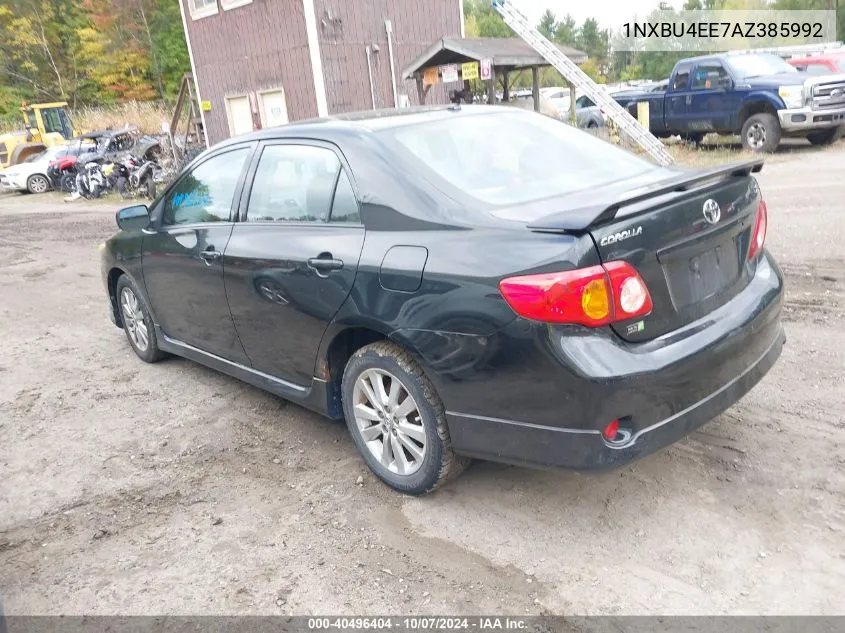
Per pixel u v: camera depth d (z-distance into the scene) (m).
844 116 13.78
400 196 3.27
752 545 2.93
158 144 22.22
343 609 2.79
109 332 6.68
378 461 3.56
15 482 3.97
